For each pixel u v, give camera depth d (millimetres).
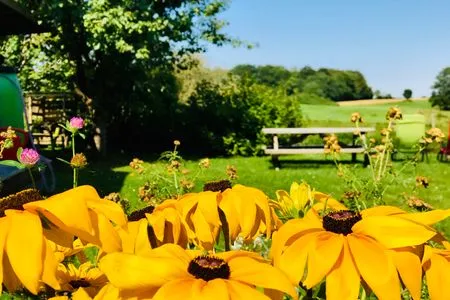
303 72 69625
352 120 3254
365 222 777
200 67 21609
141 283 629
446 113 32688
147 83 17500
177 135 18547
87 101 16547
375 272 697
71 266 983
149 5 14992
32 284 653
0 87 10453
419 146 3383
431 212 799
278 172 13430
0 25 13188
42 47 16797
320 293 859
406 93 71750
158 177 3225
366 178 3199
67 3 14344
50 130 16500
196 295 613
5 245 677
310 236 761
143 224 869
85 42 15883
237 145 17656
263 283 667
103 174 12695
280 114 18438
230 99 18234
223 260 693
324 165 15180
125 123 18453
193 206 964
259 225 998
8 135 2459
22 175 7855
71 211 697
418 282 714
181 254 736
